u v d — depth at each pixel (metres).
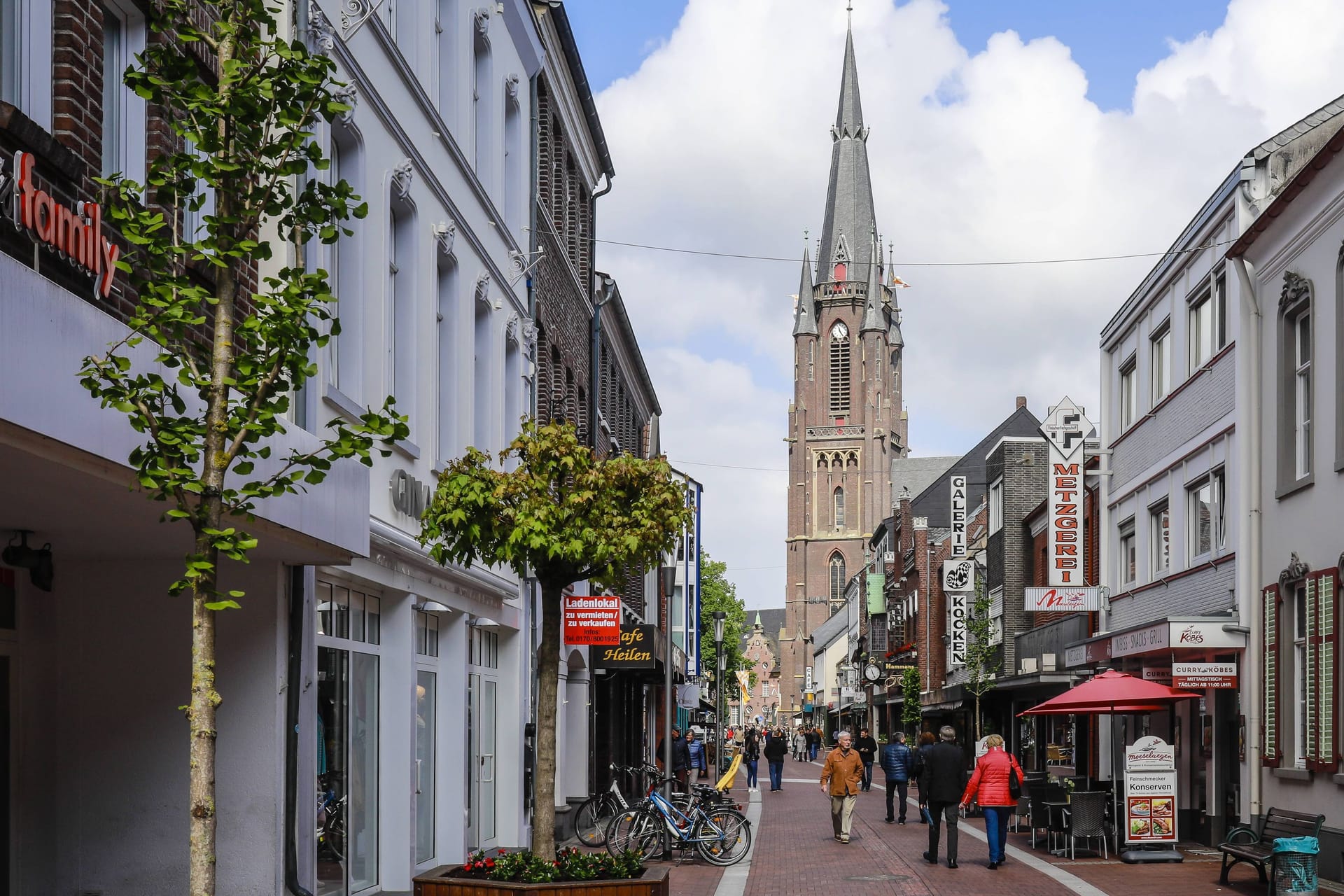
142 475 6.08
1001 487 42.88
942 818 29.61
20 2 7.94
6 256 6.13
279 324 6.46
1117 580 29.19
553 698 12.95
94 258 8.03
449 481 12.91
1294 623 19.20
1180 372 24.72
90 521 9.07
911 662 63.69
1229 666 20.84
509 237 20.91
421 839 16.58
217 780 10.96
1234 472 21.48
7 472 7.14
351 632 13.94
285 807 11.16
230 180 6.58
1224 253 22.25
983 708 46.00
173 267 6.70
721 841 20.02
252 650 11.06
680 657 49.22
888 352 145.38
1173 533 25.02
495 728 21.27
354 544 11.31
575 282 28.55
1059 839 22.80
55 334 6.59
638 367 40.94
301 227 7.14
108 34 9.35
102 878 10.86
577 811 25.16
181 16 6.96
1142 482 27.06
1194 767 23.59
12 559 9.53
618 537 12.59
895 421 146.25
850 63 144.75
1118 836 21.33
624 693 37.19
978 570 46.53
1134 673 25.47
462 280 18.14
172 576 11.01
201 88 6.53
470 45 18.50
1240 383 20.92
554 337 25.86
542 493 12.86
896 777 28.64
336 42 12.66
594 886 11.84
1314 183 18.22
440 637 17.77
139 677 10.97
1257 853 15.73
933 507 80.69
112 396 6.17
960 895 16.02
